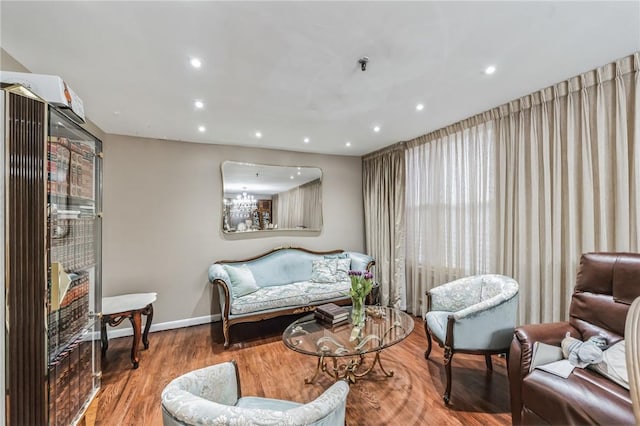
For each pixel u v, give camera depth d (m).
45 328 1.28
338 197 4.80
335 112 2.87
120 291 3.44
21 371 1.23
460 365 2.63
